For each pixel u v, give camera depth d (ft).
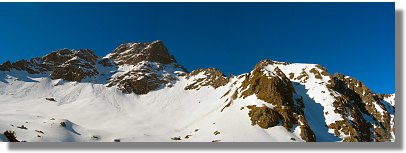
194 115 497.87
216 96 591.78
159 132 410.11
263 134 315.78
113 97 641.81
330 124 386.73
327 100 435.94
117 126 451.12
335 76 547.49
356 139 363.15
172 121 487.20
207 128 357.00
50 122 355.15
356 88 521.65
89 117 504.02
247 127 332.39
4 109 494.18
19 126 309.22
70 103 593.42
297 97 424.46
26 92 633.20
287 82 443.32
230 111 387.75
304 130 336.90
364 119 441.27
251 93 415.03
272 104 378.32
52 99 601.21
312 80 510.58
